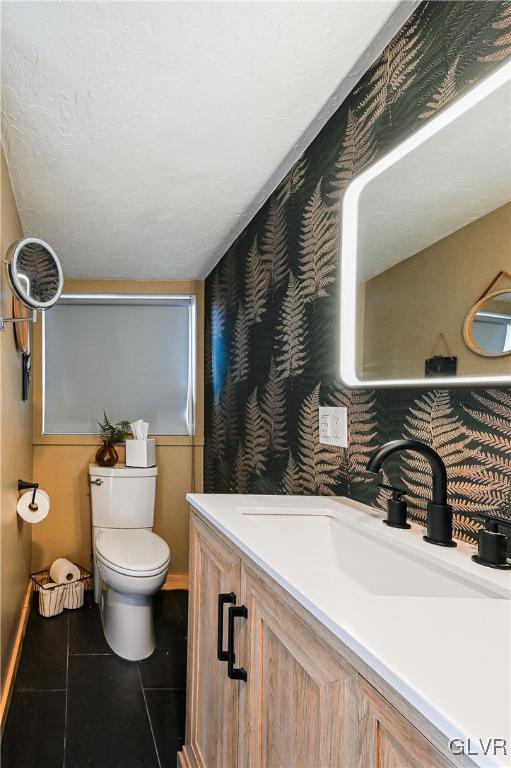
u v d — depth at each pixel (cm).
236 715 100
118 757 157
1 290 162
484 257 83
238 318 245
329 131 148
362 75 128
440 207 96
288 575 75
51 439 306
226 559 108
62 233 244
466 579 75
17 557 219
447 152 94
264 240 207
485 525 82
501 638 54
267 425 200
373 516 113
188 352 333
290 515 120
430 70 100
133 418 325
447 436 95
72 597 271
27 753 157
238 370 243
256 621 90
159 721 176
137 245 262
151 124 150
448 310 93
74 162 173
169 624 258
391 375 112
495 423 83
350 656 58
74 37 114
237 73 127
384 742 50
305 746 69
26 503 212
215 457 288
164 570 220
